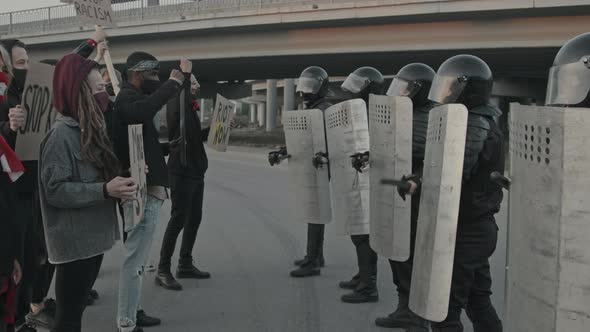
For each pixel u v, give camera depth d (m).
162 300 5.13
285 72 38.75
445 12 22.64
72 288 3.04
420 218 3.00
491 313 3.36
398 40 25.33
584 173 1.67
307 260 6.00
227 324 4.52
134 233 4.13
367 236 5.07
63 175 2.89
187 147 5.54
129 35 32.28
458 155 2.69
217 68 36.47
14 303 2.96
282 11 26.95
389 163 3.65
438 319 2.78
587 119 1.66
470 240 3.15
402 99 3.53
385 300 5.16
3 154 2.85
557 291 1.75
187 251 5.84
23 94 3.43
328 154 5.55
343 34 26.92
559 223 1.73
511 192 2.09
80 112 2.96
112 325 4.46
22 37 36.31
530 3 20.91
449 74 3.12
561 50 2.26
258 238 7.79
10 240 2.86
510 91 40.22
